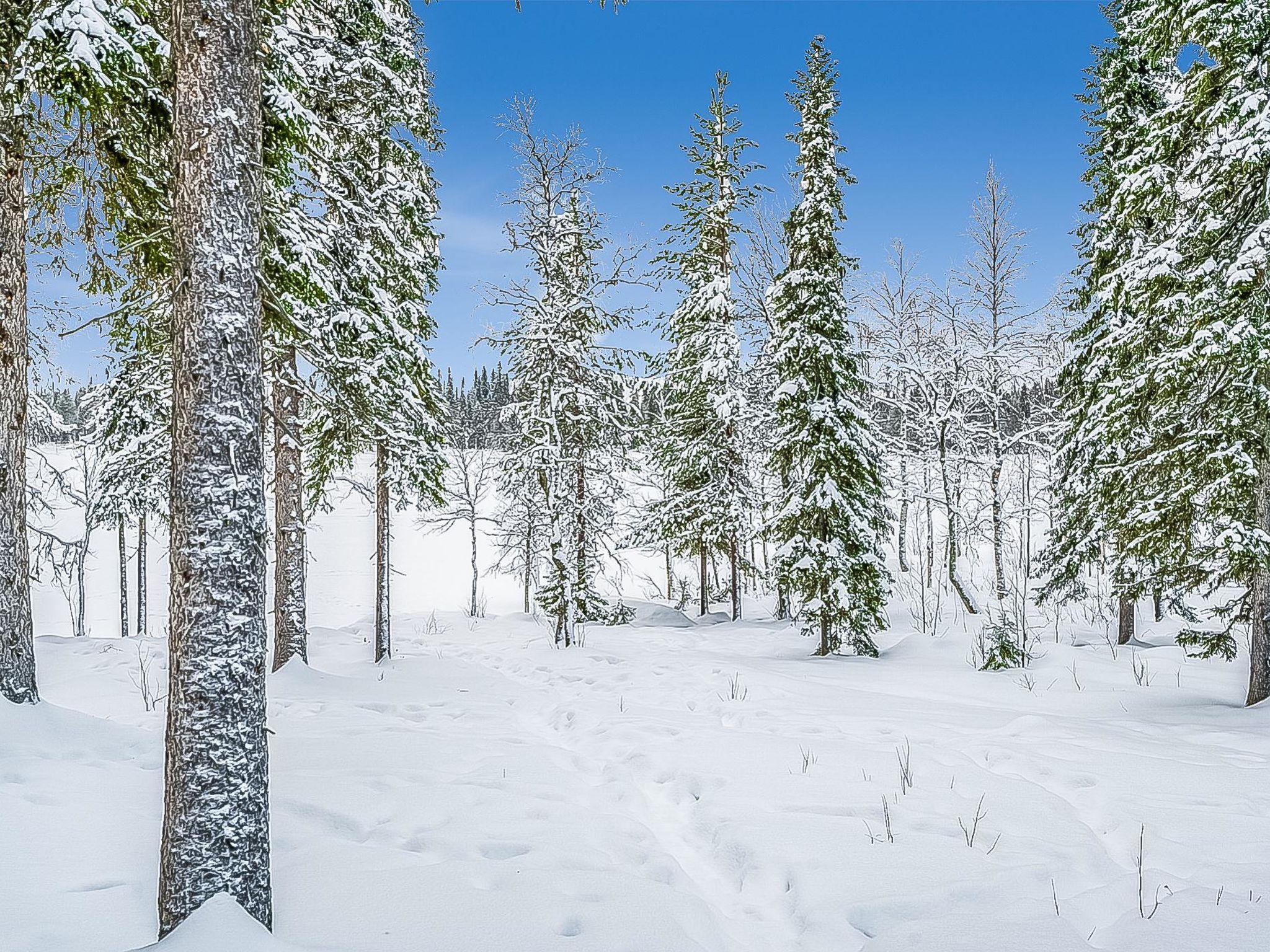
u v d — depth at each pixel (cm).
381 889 455
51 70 570
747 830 580
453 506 3988
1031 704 1159
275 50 726
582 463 2192
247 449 404
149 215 731
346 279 1167
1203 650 1138
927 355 2461
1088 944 401
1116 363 1345
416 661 1582
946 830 581
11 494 700
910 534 4025
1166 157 1127
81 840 496
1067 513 1944
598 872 493
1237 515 1061
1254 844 548
